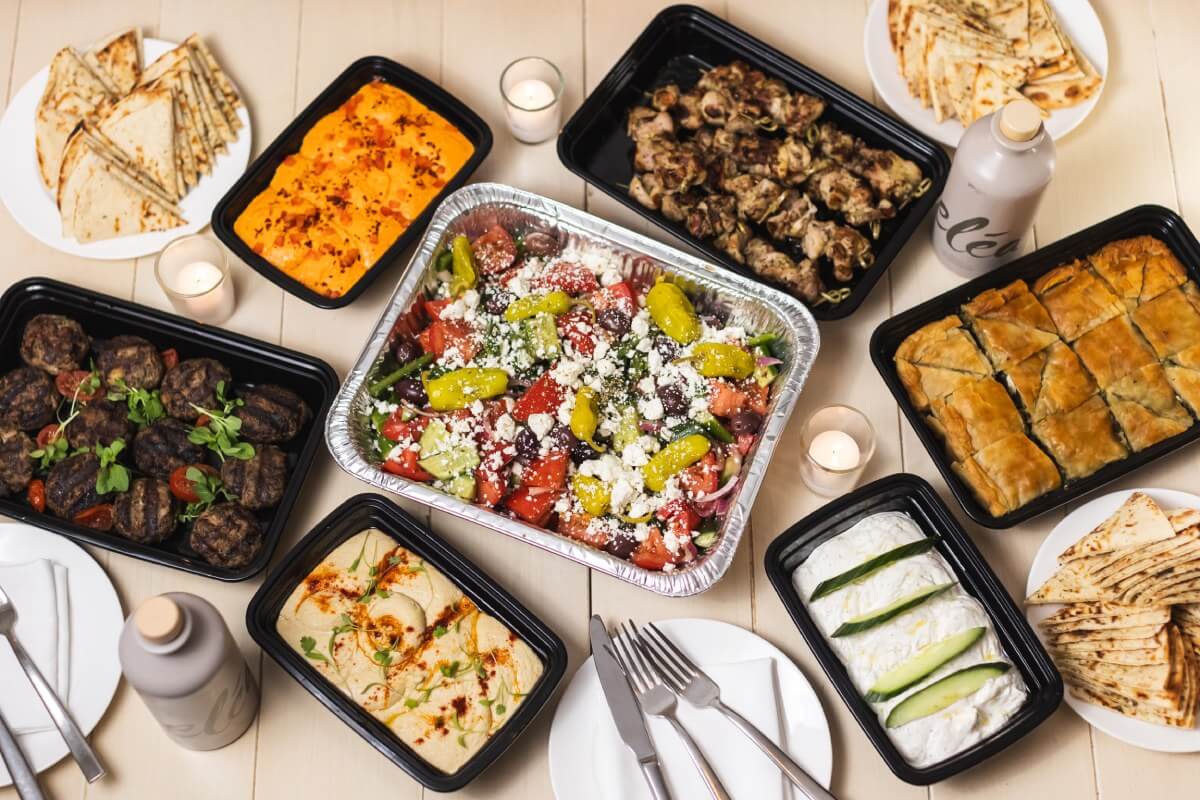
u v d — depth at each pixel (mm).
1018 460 1257
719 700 1197
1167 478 1309
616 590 1282
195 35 1442
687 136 1442
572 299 1313
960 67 1414
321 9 1492
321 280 1355
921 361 1308
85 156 1377
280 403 1300
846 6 1499
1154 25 1480
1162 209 1340
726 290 1306
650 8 1500
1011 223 1301
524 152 1442
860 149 1398
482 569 1267
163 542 1271
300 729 1234
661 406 1270
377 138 1396
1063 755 1228
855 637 1205
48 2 1490
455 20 1491
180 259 1357
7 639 1220
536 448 1253
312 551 1229
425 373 1292
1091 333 1309
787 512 1310
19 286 1330
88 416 1295
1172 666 1177
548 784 1219
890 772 1222
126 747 1225
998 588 1213
